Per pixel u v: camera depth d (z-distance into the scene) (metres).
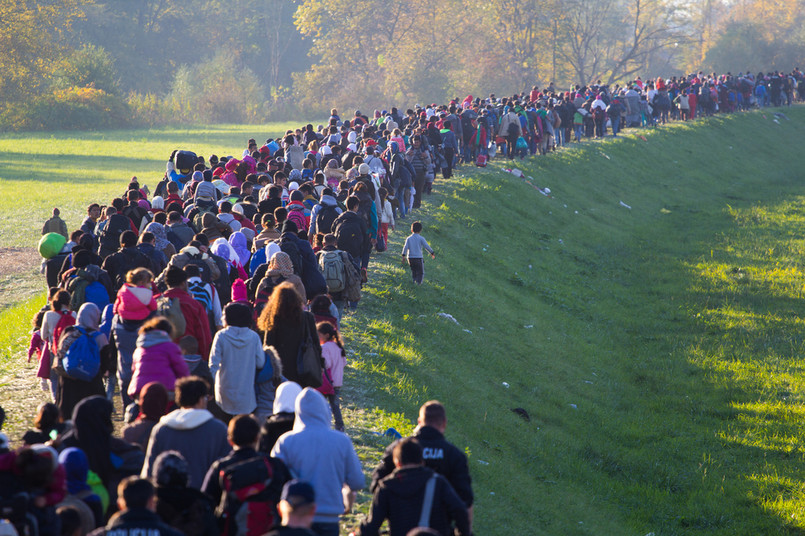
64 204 71.88
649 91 115.81
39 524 12.06
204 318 21.92
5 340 34.72
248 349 19.19
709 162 110.38
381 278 45.31
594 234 74.94
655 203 91.31
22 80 175.25
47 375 23.92
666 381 46.09
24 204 71.31
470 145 77.19
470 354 40.66
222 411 19.42
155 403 16.11
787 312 58.22
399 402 30.42
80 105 171.50
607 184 89.69
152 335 18.03
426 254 51.78
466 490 14.65
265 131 167.62
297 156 54.03
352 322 38.12
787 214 91.06
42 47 179.88
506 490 27.66
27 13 176.25
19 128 165.75
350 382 31.03
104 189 82.25
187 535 12.12
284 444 14.35
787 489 33.47
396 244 52.25
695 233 82.25
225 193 40.59
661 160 104.12
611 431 38.66
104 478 14.42
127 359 21.23
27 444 15.05
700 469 35.25
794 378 45.78
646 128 114.50
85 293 25.33
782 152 126.00
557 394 40.91
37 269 50.34
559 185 82.12
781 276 67.38
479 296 49.50
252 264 29.52
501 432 33.38
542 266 62.44
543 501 28.34
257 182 40.69
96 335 21.86
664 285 65.06
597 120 103.38
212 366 19.02
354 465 14.59
